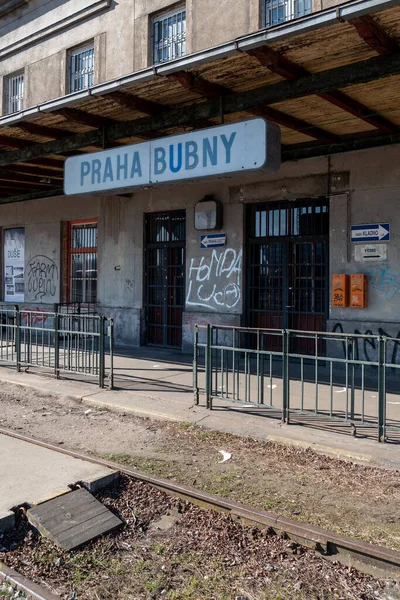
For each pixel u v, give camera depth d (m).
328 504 4.43
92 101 8.29
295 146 10.30
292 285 10.62
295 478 4.96
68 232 14.92
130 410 7.13
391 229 9.23
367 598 3.30
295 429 6.16
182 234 12.32
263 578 3.52
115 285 13.53
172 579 3.52
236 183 11.16
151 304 12.99
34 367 9.93
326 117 8.69
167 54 11.69
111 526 4.15
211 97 7.94
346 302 9.68
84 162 8.97
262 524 4.08
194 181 7.80
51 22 13.97
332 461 5.32
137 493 4.70
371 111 8.30
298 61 6.71
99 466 5.11
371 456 5.25
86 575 3.55
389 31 5.87
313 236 10.30
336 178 9.84
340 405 7.27
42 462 5.21
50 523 4.07
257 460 5.41
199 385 8.52
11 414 7.23
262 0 10.05
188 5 11.04
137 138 10.13
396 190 9.19
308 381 8.89
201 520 4.26
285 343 6.38
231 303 11.30
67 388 8.38
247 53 6.42
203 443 5.93
